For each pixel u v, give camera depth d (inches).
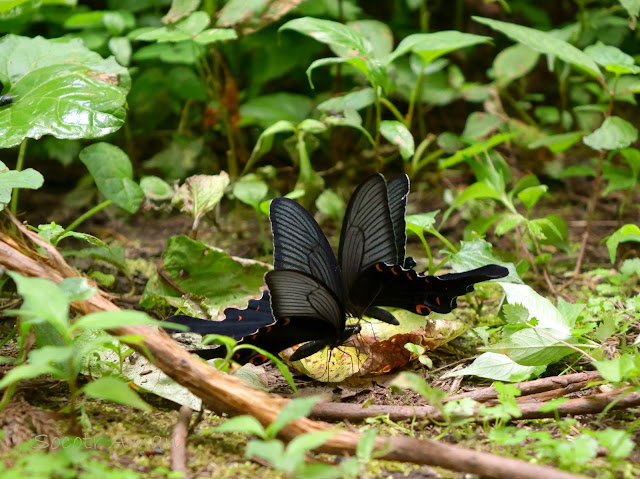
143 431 165.3
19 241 174.6
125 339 138.6
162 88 420.5
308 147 327.3
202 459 152.4
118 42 340.2
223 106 366.0
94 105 206.1
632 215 370.9
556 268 309.1
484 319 249.4
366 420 164.9
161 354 156.3
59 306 128.5
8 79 222.4
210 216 311.7
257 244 337.4
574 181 407.5
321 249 188.9
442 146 349.1
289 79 467.5
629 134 270.1
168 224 374.9
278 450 117.0
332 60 269.7
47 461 129.4
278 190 398.3
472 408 155.5
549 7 515.5
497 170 345.1
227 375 155.5
